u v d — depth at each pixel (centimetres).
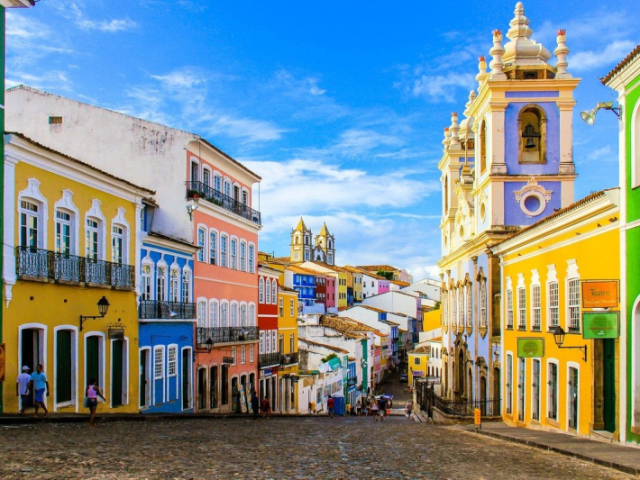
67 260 2131
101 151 3391
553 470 1259
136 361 2622
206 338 3325
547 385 2272
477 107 3478
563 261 2109
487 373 3209
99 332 2341
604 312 1700
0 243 1825
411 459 1382
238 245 3972
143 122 3350
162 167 3325
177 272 3112
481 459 1420
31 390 1955
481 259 3384
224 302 3722
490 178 3181
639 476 1180
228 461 1231
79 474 1013
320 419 3528
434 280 14200
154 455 1261
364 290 14062
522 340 2284
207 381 3366
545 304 2291
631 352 1633
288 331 5066
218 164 3744
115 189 2481
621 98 1703
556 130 3194
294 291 5238
